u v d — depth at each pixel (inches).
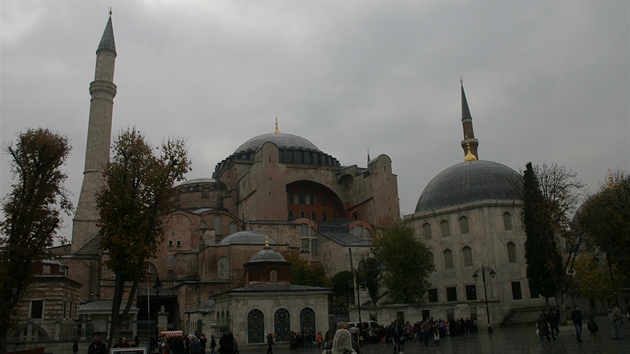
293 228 3255.4
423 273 2341.3
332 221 3718.0
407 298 2298.2
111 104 3176.7
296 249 2984.7
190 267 2942.9
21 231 1234.6
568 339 1167.0
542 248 1929.1
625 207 1946.4
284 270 1744.6
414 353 1119.6
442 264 2652.6
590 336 1192.8
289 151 4020.7
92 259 2768.2
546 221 1798.7
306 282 2541.8
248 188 3523.6
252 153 4028.1
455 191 2758.4
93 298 2701.8
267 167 3388.3
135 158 1285.7
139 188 1277.1
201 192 3880.4
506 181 2687.0
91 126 3088.1
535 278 2007.9
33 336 1616.6
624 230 1911.9
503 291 2423.7
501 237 2509.8
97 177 3026.6
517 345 1133.7
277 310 1576.0
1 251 1226.0
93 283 2738.7
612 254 2044.8
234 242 2743.6
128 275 1211.9
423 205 2874.0
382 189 3636.8
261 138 4244.6
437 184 2898.6
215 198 3882.9
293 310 1589.6
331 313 2201.0
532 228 1959.9
